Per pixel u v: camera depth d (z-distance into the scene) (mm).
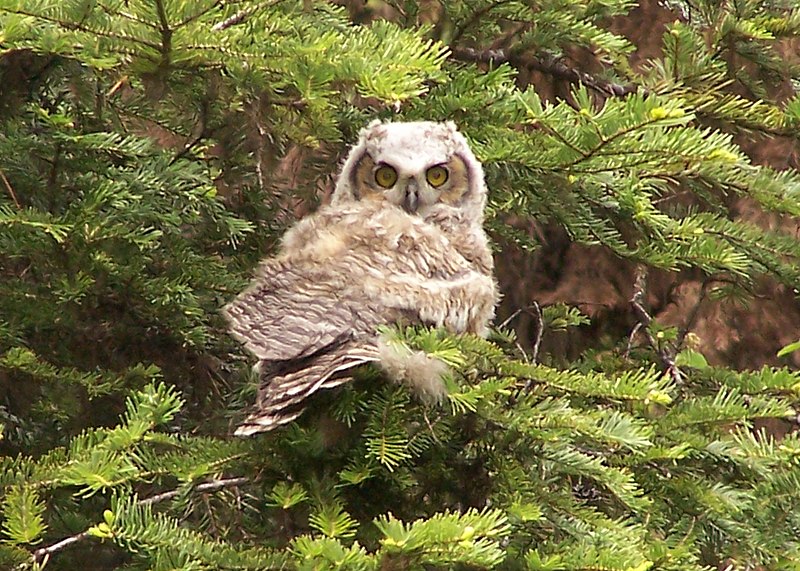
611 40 9250
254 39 6789
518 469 6617
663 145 6809
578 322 10188
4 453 8328
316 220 8031
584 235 8656
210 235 9133
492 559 5336
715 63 8500
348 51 6852
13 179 8164
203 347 8625
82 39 6648
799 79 9906
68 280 7773
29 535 5727
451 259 7555
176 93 8008
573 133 6949
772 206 7816
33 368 7562
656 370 9594
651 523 6730
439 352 6152
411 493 6781
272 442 6746
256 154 9234
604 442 6383
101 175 7953
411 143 8836
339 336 6715
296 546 5684
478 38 9984
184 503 6711
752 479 6941
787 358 11414
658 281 11594
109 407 8508
